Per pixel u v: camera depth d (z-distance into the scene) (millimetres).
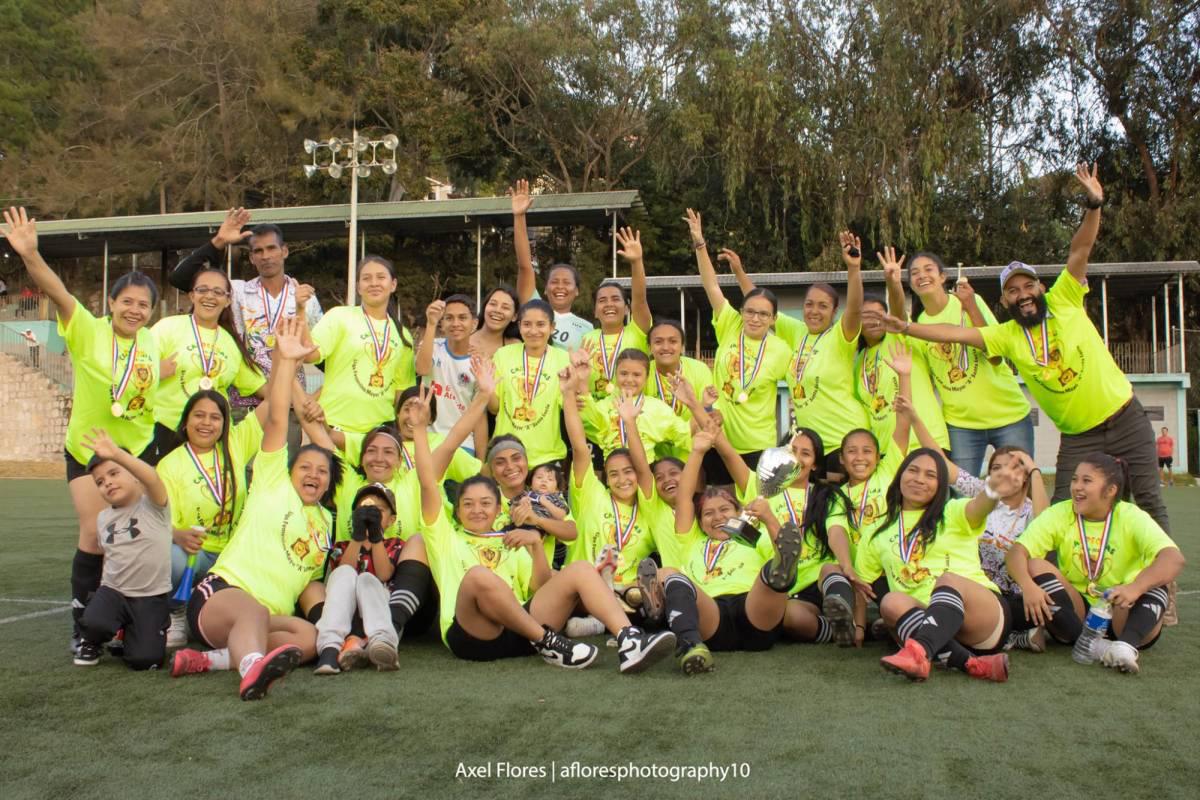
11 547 9633
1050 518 5102
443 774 3131
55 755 3336
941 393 6664
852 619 4887
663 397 6984
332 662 4449
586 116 31859
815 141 27047
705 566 5289
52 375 28766
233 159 35031
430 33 32156
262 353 6848
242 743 3443
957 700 3992
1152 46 27219
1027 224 29266
